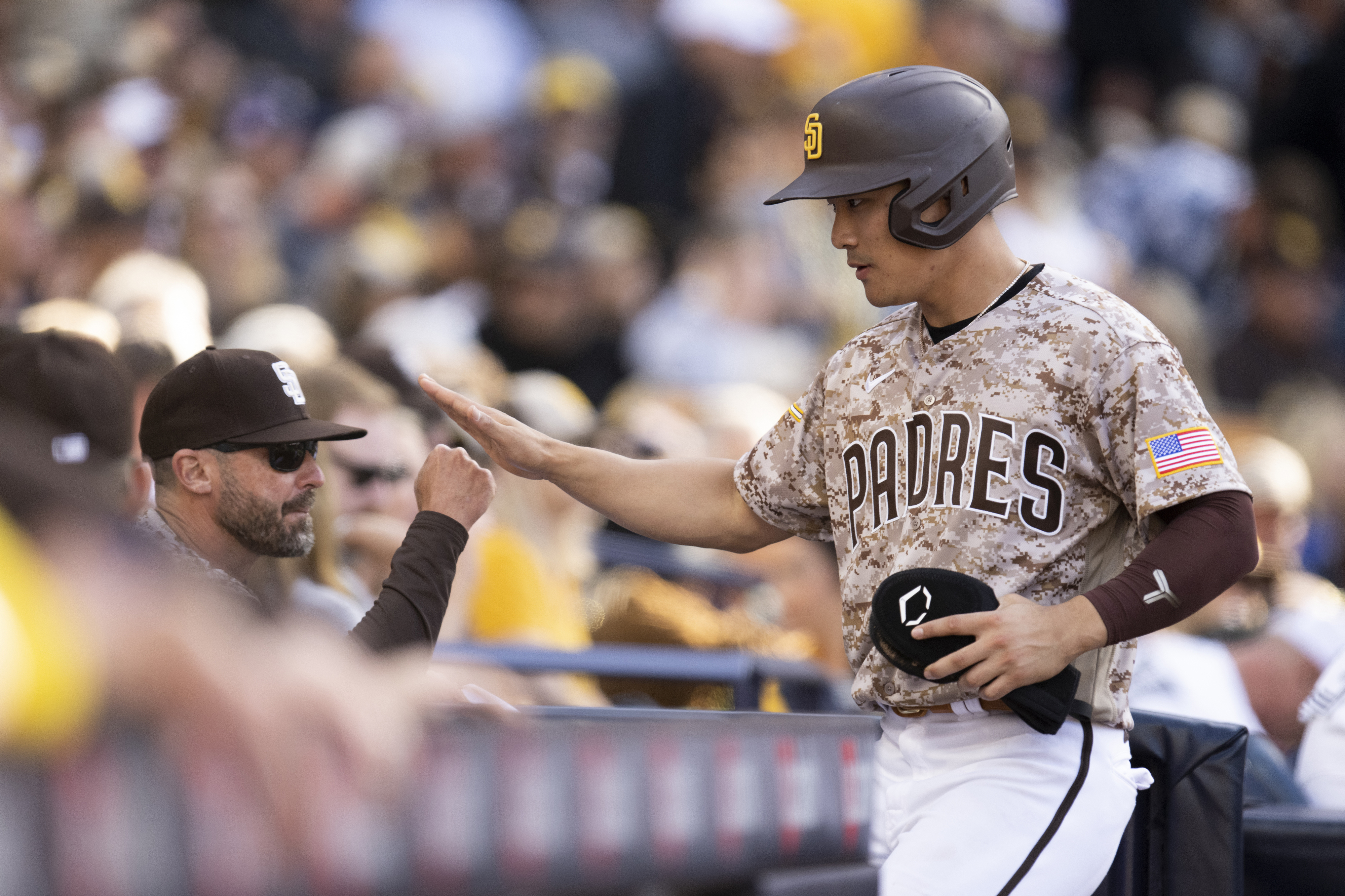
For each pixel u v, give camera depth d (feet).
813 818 15.92
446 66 88.38
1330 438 71.20
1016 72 109.60
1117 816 27.61
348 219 80.23
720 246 84.64
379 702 10.20
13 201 57.88
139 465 32.14
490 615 46.21
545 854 12.62
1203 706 40.16
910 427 28.04
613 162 94.02
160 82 77.51
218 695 8.34
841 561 29.55
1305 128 110.22
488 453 31.09
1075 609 25.54
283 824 9.48
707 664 42.91
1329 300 99.04
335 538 37.17
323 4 90.22
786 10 97.19
